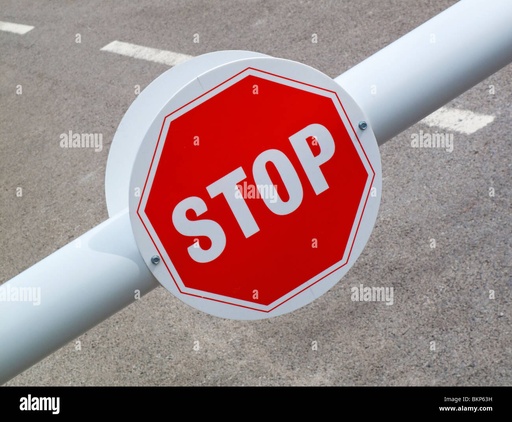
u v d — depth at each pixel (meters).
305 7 5.86
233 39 5.77
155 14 6.68
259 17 5.96
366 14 5.44
